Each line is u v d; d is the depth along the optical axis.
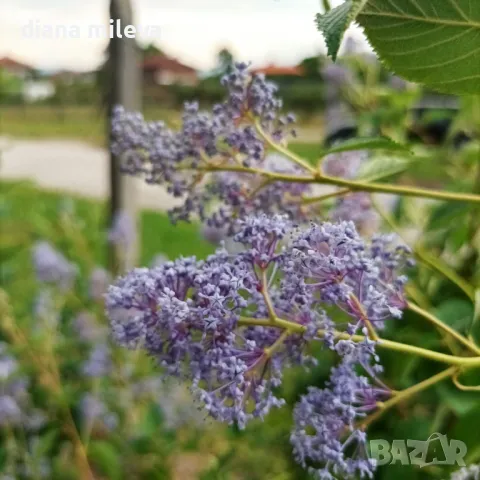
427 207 0.38
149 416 0.48
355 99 0.46
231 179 0.23
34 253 0.52
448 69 0.16
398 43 0.16
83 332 0.51
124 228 0.52
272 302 0.18
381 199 0.34
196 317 0.17
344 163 0.29
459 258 0.34
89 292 0.52
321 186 0.28
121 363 0.50
